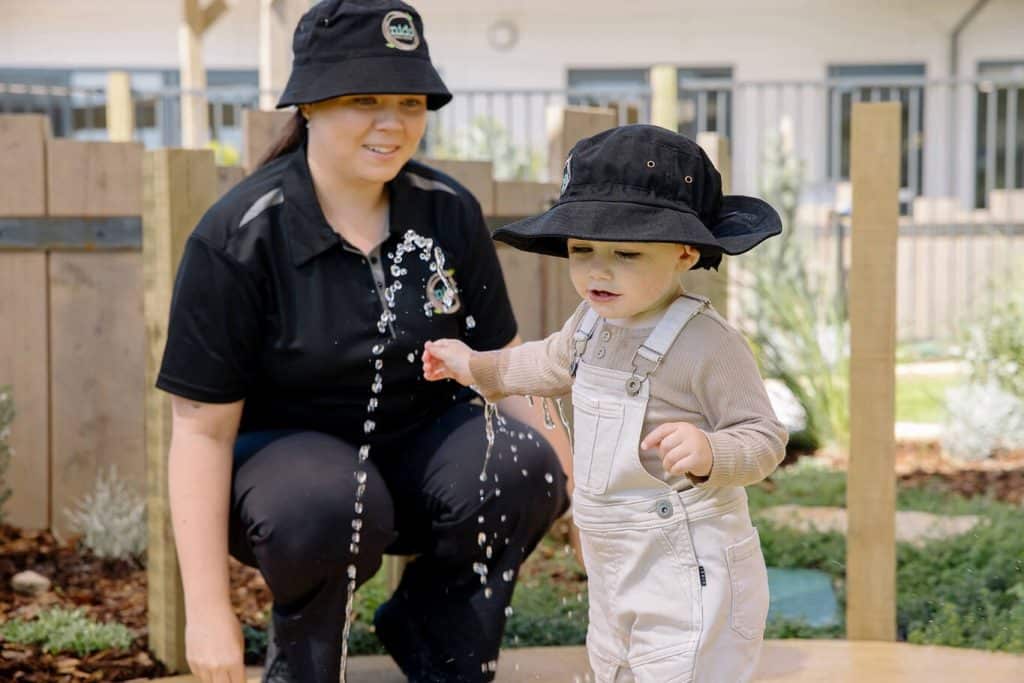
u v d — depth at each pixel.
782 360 8.43
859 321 3.99
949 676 3.66
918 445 8.40
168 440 3.86
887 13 17.09
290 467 3.16
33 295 5.37
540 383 2.95
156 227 3.83
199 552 3.15
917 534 5.46
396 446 3.45
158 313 3.86
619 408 2.72
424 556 3.43
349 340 3.26
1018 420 8.22
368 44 3.19
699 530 2.70
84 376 5.46
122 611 4.52
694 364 2.66
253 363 3.28
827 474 7.11
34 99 15.00
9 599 4.61
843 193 12.95
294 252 3.23
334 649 3.19
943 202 13.35
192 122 10.60
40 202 5.33
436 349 3.11
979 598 4.47
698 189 2.68
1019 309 9.63
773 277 8.74
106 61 17.17
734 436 2.57
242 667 3.09
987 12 16.95
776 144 11.50
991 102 13.66
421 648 3.40
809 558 5.27
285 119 5.18
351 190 3.32
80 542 5.28
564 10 17.33
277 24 9.20
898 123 3.91
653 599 2.72
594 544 2.82
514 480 3.23
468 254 3.49
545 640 4.18
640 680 2.75
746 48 17.28
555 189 5.86
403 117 3.22
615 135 2.69
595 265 2.66
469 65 17.44
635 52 17.36
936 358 12.03
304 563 3.07
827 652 3.88
